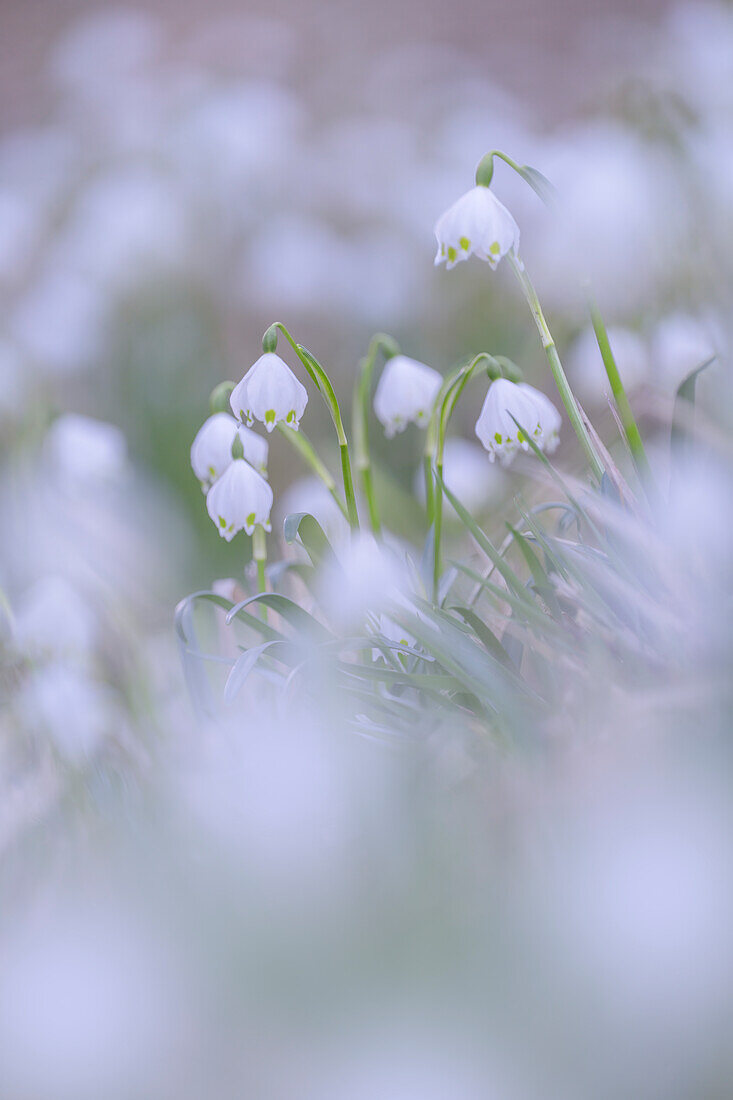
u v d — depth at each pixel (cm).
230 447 118
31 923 110
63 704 119
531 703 112
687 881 104
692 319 133
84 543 134
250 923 105
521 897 105
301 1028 104
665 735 108
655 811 106
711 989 103
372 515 121
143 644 129
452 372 118
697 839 105
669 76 158
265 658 117
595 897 104
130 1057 105
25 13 384
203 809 112
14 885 114
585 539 119
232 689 113
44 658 124
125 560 139
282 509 146
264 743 114
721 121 146
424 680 113
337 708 113
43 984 106
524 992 103
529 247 169
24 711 120
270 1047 104
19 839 116
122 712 123
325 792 110
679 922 104
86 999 106
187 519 156
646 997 103
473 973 104
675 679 111
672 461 115
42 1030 106
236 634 124
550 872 105
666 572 113
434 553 118
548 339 116
